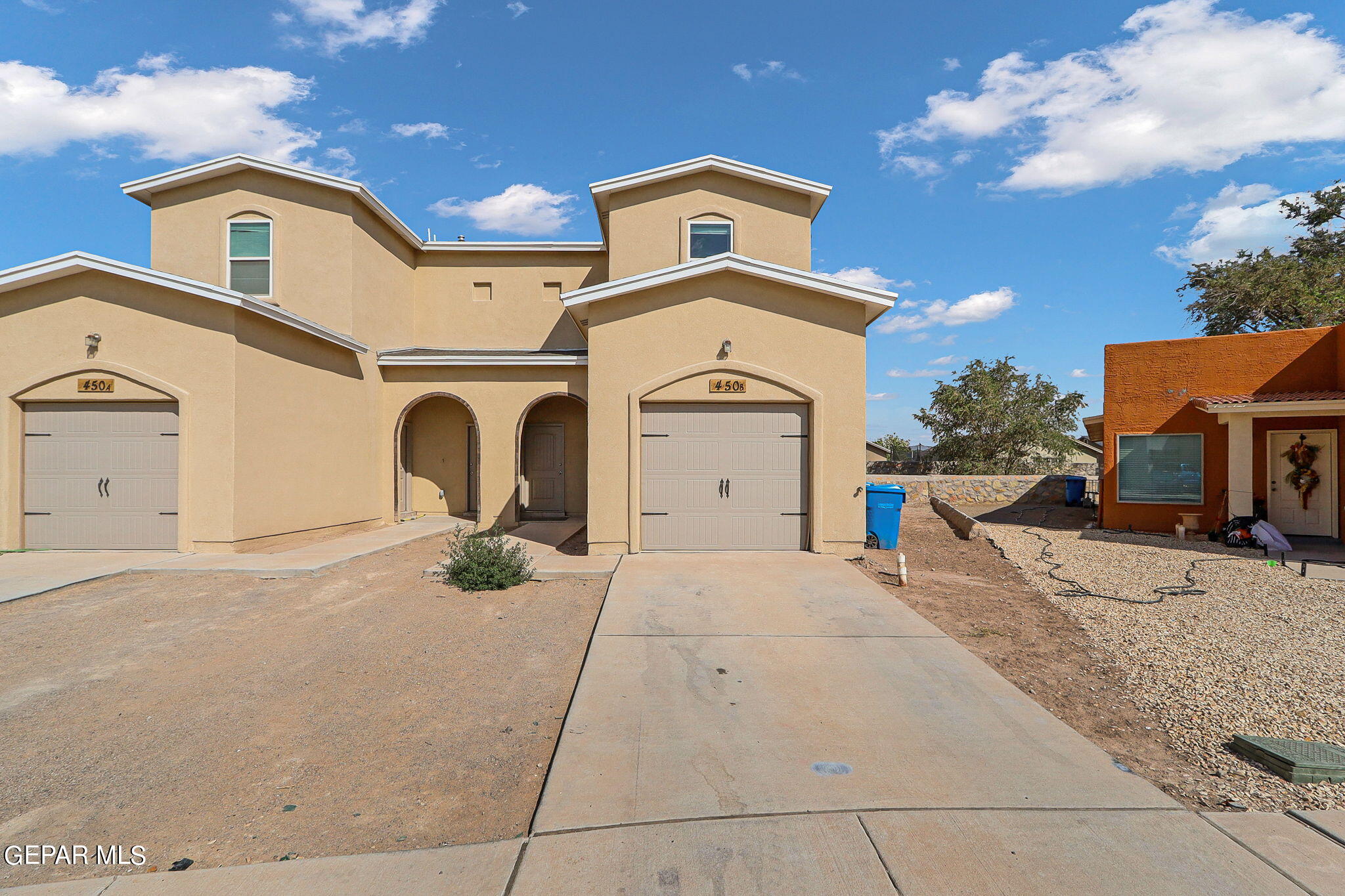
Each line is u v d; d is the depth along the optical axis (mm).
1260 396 13055
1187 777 3951
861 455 10250
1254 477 13633
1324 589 8617
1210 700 5090
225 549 10219
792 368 10281
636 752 4152
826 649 6094
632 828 3344
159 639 6508
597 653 5969
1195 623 7172
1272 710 4871
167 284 10133
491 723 4766
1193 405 14109
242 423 10406
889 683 5297
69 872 3135
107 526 10508
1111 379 15094
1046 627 7082
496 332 16453
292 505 11555
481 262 16516
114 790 3861
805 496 10398
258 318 10766
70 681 5453
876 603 7566
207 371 10297
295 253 13312
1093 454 30844
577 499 15930
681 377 10211
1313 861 3082
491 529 12602
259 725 4699
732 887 2898
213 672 5688
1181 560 10914
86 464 10531
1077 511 19609
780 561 9688
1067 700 5137
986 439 27125
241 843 3359
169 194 13523
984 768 3949
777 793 3660
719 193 14477
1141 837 3268
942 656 5910
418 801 3758
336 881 3012
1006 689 5184
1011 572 9977
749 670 5586
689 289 10297
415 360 14219
